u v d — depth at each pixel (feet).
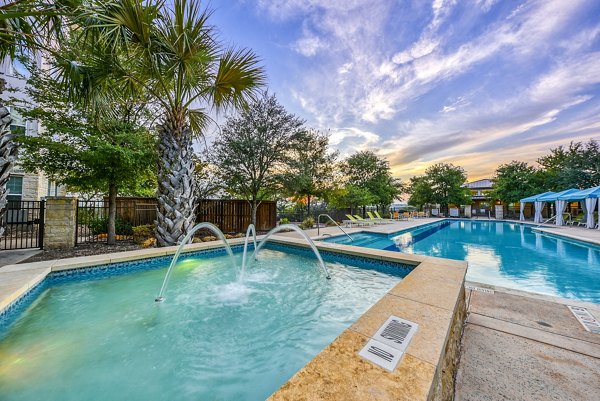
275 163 32.68
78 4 12.57
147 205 31.81
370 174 79.15
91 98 15.75
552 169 65.72
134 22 13.99
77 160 18.76
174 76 17.74
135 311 10.45
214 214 31.76
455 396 5.35
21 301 10.30
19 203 29.76
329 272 15.92
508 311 9.76
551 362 6.52
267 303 11.38
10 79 26.25
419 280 9.36
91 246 20.53
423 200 89.15
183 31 15.37
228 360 7.45
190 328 9.16
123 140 19.43
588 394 5.35
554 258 22.71
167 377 6.69
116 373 6.78
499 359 6.67
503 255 24.18
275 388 6.42
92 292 12.34
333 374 3.92
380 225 46.68
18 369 6.84
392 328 5.49
